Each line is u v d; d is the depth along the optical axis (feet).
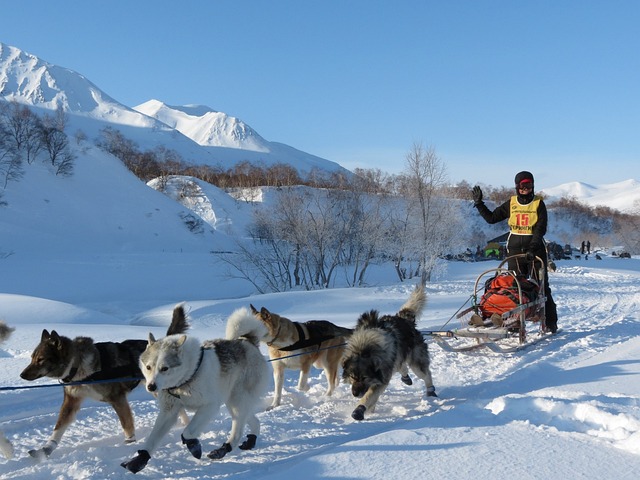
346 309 65.57
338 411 23.97
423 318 53.36
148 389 17.03
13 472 17.52
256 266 126.11
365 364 22.29
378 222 120.98
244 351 20.08
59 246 219.00
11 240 212.43
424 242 116.67
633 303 62.34
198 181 349.41
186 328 23.20
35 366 19.45
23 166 280.10
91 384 20.17
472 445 17.17
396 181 129.29
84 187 286.87
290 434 20.84
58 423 19.88
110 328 44.86
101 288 116.88
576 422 19.36
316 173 458.50
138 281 126.21
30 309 56.75
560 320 47.37
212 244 261.65
